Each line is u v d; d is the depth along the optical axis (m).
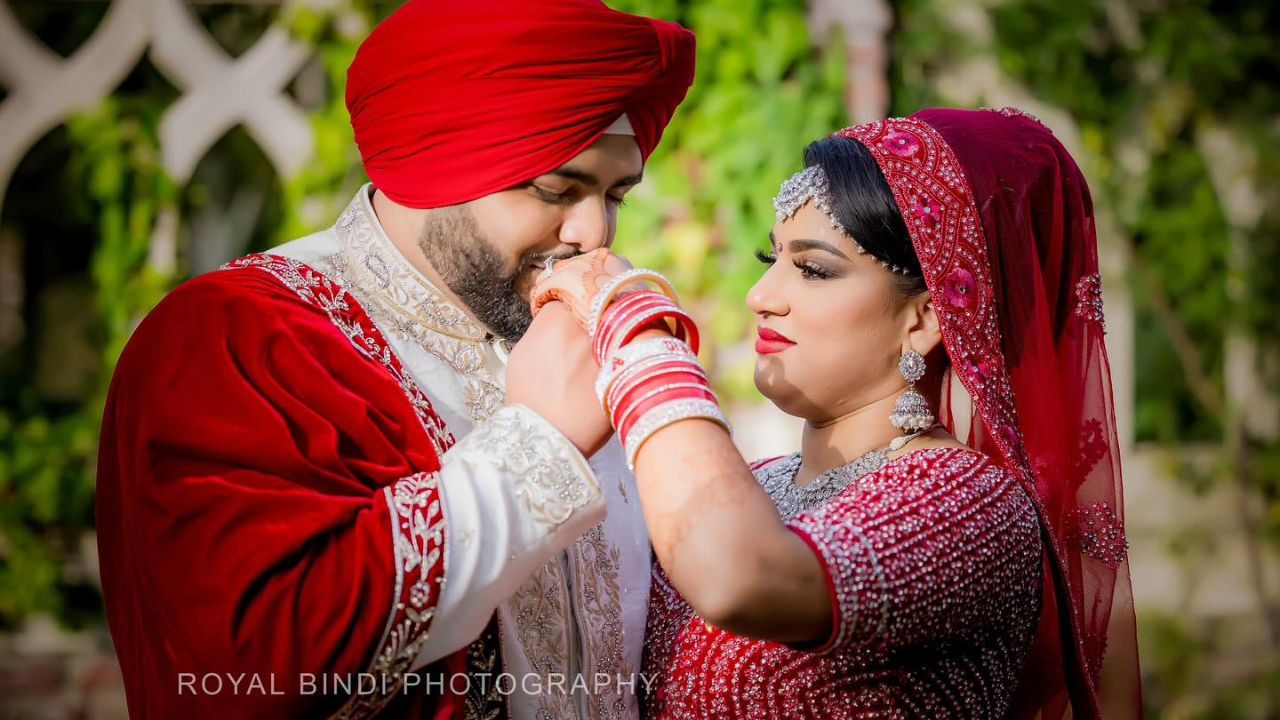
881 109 3.83
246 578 1.25
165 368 1.38
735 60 3.71
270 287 1.46
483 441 1.35
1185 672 4.46
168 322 1.42
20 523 3.79
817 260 1.54
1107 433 1.68
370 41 1.52
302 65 3.89
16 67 3.75
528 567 1.33
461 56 1.44
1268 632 4.63
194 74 3.82
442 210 1.52
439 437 1.47
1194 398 5.02
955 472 1.45
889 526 1.34
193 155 3.85
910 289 1.54
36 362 4.48
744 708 1.49
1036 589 1.56
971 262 1.52
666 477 1.24
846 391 1.58
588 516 1.35
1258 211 4.79
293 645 1.24
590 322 1.35
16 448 3.82
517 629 1.48
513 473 1.33
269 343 1.39
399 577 1.26
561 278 1.41
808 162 1.58
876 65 3.82
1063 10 4.37
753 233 3.73
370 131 1.53
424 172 1.49
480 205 1.50
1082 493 1.68
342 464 1.33
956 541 1.38
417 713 1.37
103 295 3.82
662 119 1.56
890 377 1.58
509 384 1.40
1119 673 1.72
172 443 1.33
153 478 1.32
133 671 1.43
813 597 1.25
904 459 1.46
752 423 3.74
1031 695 1.76
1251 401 4.84
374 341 1.50
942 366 1.65
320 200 3.86
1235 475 4.77
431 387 1.53
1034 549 1.51
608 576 1.59
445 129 1.46
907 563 1.32
